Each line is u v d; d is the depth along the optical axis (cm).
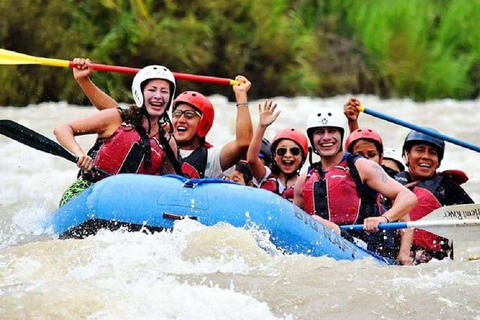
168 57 5628
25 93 5100
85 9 5425
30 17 5219
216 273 1339
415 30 6588
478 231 1662
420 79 6588
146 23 5597
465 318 1174
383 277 1341
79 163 1641
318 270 1369
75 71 1933
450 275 1349
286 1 6316
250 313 1166
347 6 6569
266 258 1436
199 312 1146
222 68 5850
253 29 5956
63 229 1595
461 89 6700
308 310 1202
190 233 1474
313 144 1764
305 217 1591
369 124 4528
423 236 1845
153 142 1730
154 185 1561
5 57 1944
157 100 1706
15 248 1465
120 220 1530
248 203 1543
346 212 1730
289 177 1964
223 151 1883
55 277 1293
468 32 6744
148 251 1427
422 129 1948
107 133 1723
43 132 3847
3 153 3241
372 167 1716
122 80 5453
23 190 2561
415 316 1181
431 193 1880
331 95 6372
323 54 6400
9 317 1085
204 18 5816
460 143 1938
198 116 1859
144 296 1184
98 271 1313
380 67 6531
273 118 1839
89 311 1117
